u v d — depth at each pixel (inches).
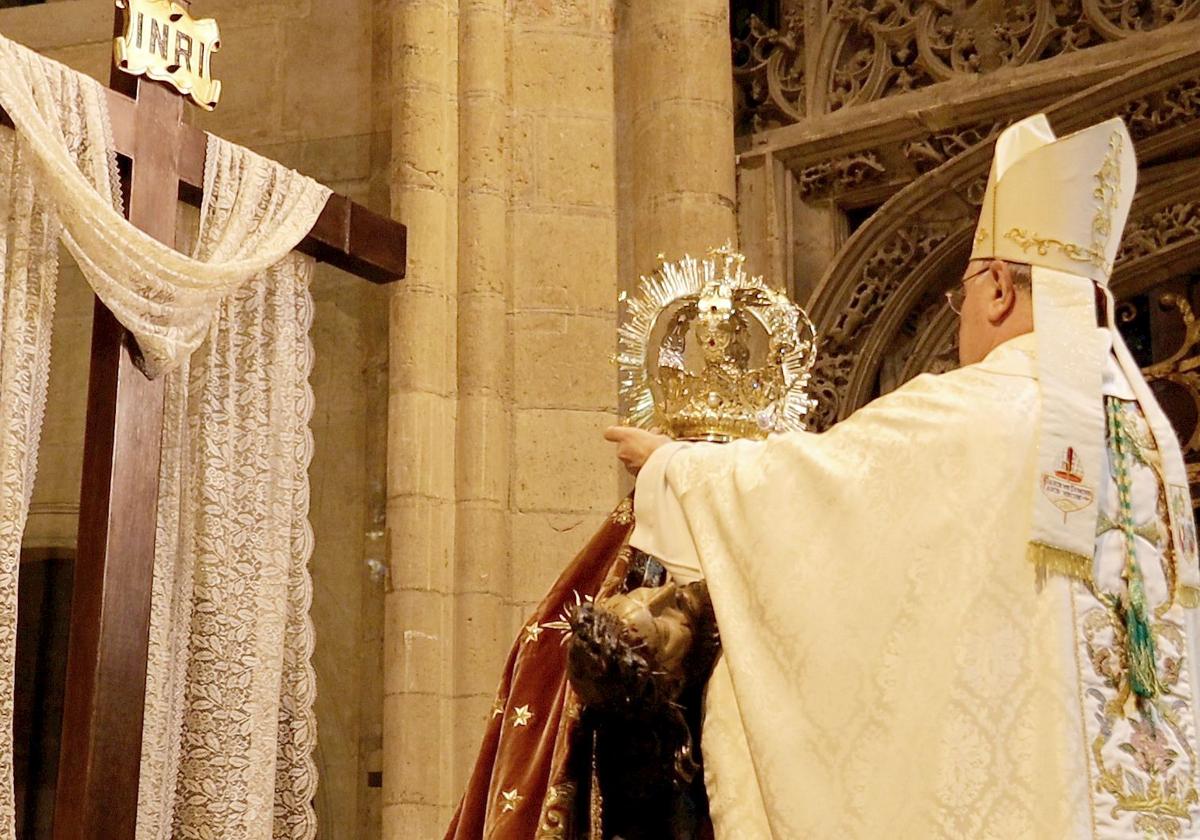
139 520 226.1
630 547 143.3
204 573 250.1
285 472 263.1
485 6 316.5
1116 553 123.0
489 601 291.7
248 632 252.1
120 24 242.8
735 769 125.6
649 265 306.3
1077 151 135.3
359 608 311.4
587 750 133.6
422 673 287.7
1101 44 299.9
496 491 297.1
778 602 124.3
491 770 148.3
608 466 300.4
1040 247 134.5
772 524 127.1
